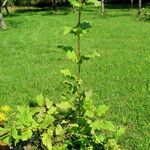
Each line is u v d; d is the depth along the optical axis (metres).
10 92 12.32
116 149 4.63
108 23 29.33
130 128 8.86
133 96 11.16
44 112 4.43
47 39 23.28
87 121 4.43
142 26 26.95
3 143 4.64
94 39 22.27
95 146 4.52
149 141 8.11
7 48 21.06
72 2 4.28
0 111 5.20
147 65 15.07
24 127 3.96
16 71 15.30
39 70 15.29
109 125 4.19
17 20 35.75
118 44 20.41
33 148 4.50
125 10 40.31
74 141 4.39
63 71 4.62
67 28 4.38
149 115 9.56
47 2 55.38
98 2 4.30
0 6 30.34
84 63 15.91
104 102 10.73
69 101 4.68
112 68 14.86
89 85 12.64
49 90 12.30
